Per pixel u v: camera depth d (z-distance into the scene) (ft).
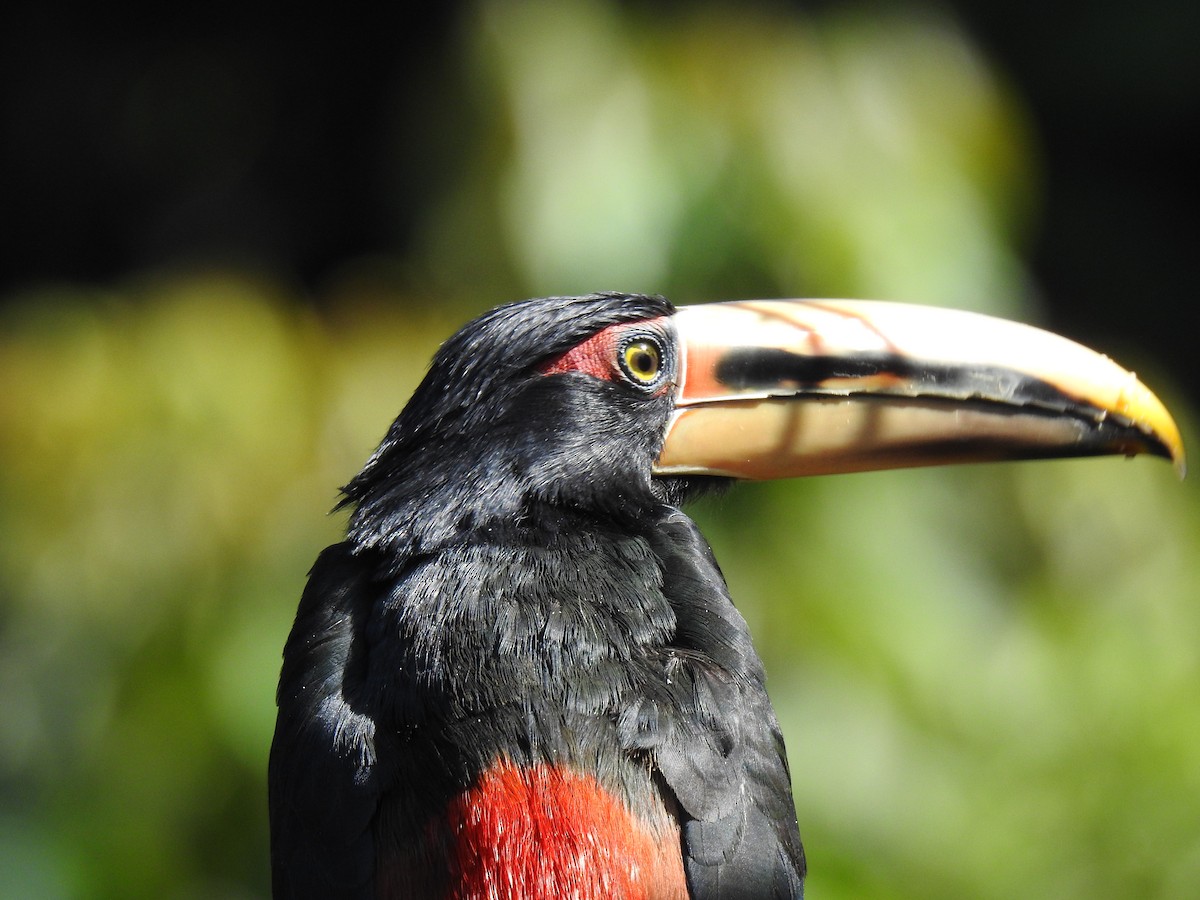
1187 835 37.63
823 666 38.88
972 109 43.93
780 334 21.35
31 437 38.04
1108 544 43.06
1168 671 40.81
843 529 40.16
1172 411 51.21
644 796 17.43
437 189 41.01
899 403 21.43
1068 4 58.18
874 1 44.14
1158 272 60.23
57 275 55.47
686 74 40.65
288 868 18.30
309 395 39.06
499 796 17.15
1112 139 61.46
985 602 42.22
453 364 20.18
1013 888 37.55
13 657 37.37
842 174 41.06
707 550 20.35
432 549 19.19
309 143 53.72
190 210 54.19
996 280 42.34
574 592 18.48
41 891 35.50
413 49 51.44
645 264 39.50
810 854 36.96
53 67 55.67
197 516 37.42
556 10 41.09
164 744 35.96
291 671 19.03
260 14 54.65
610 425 20.35
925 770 38.75
